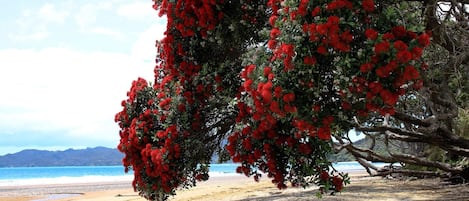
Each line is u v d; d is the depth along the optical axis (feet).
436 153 63.05
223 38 26.35
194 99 30.07
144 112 34.37
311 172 25.96
